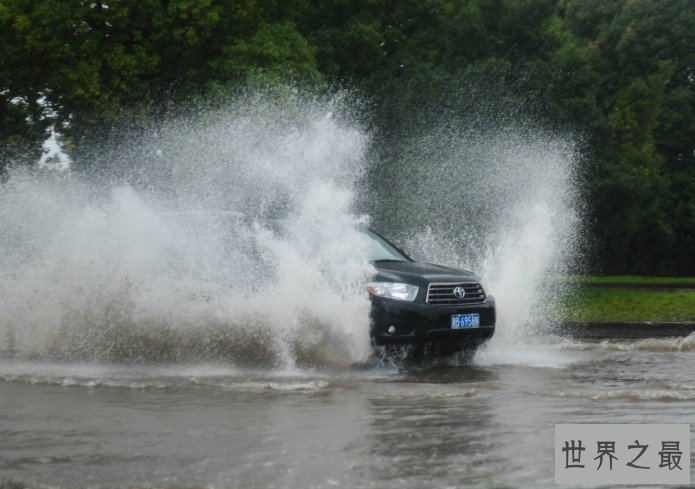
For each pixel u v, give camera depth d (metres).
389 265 10.88
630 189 31.06
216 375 9.63
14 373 9.62
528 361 11.01
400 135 25.80
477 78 26.17
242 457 5.64
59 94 22.33
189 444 6.03
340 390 8.44
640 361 10.96
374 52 27.95
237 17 23.03
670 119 43.97
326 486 4.98
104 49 21.80
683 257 47.47
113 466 5.44
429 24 29.70
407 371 10.09
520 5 28.44
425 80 26.12
